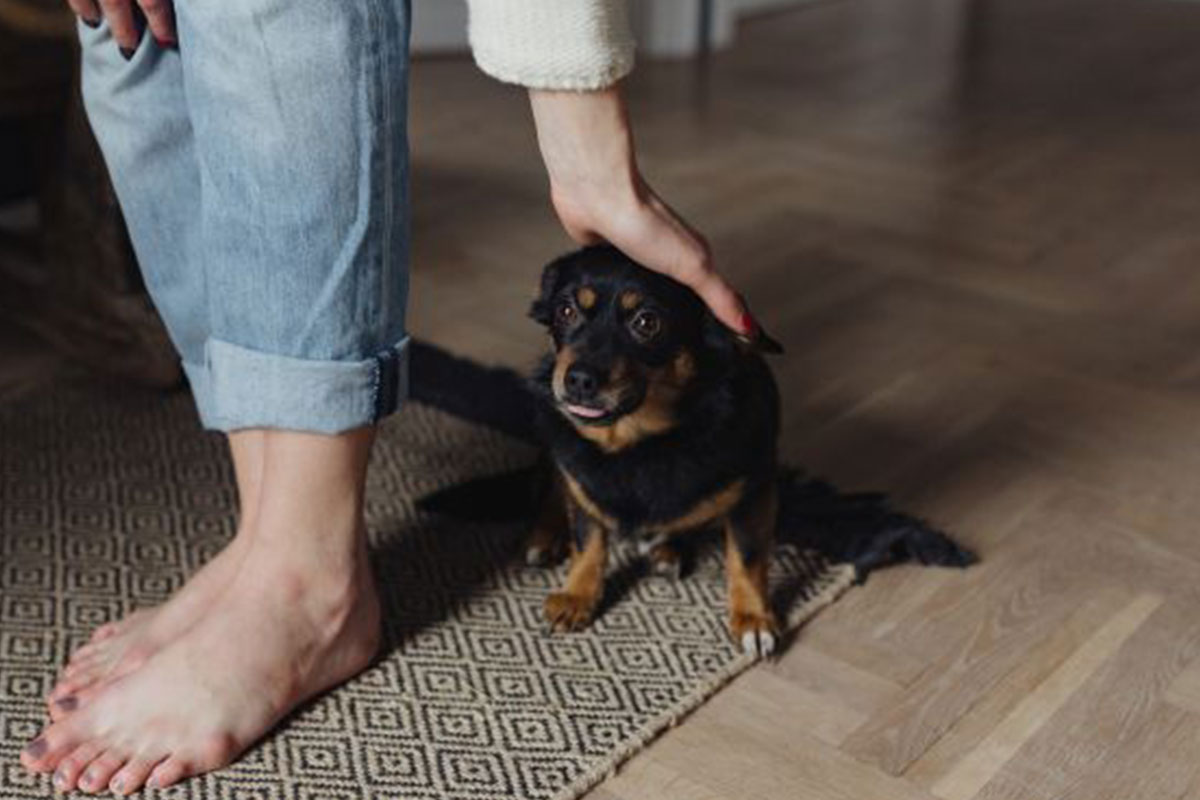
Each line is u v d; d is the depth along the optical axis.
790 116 3.42
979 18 4.46
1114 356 2.21
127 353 2.03
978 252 2.61
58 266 2.11
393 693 1.44
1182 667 1.51
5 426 1.93
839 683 1.47
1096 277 2.51
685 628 1.55
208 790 1.30
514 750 1.36
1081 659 1.52
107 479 1.82
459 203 2.78
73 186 2.03
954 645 1.54
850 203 2.85
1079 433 1.98
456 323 2.27
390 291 1.33
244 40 1.22
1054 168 3.09
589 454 1.48
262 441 1.38
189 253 1.48
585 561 1.56
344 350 1.31
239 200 1.27
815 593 1.61
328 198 1.26
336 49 1.23
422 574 1.64
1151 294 2.45
